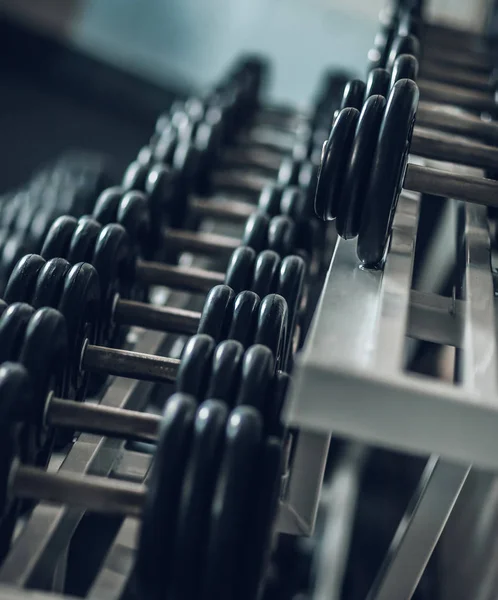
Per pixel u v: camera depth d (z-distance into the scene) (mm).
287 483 1002
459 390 710
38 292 944
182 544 721
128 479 1075
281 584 1613
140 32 3850
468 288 994
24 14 3871
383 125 932
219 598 726
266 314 929
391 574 1062
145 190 1354
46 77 3906
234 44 3797
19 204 1905
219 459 742
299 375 721
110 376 1202
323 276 1483
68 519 935
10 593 755
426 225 1544
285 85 3666
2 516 802
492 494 1275
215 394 815
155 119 3816
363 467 2012
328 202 988
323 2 3777
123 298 1234
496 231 1369
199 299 1538
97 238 1068
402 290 912
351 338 818
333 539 1676
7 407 762
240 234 1910
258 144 1946
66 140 3590
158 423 896
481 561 1231
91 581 1458
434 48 1903
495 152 1129
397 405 709
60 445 1057
